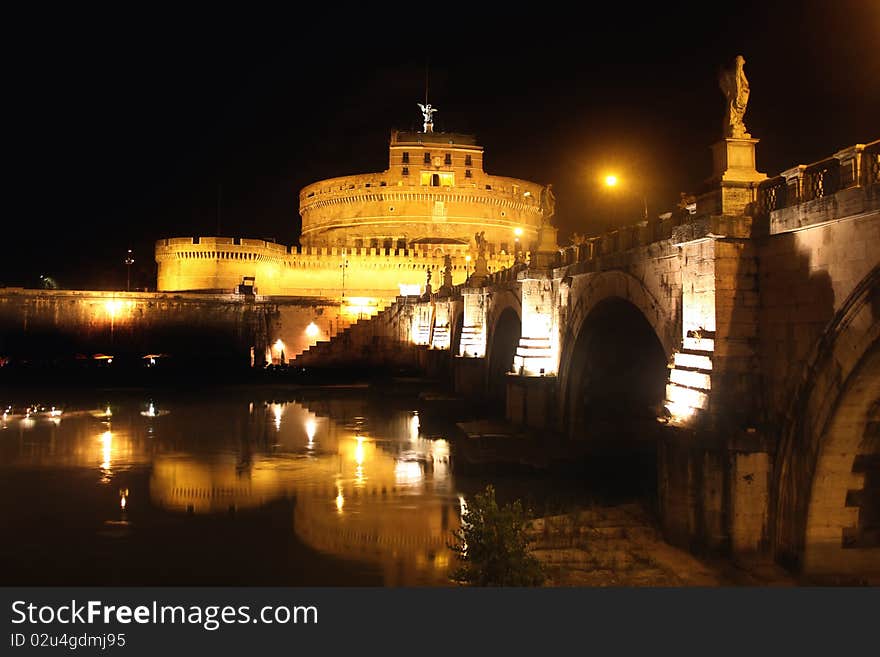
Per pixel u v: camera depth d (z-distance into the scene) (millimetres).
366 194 134625
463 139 140750
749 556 18969
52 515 27188
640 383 36438
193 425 49938
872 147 15922
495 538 18031
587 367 35312
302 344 97062
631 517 24031
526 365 39719
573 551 20719
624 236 28562
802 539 18156
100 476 33812
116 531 25188
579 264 33625
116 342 91688
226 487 31750
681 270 23062
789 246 18391
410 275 121000
